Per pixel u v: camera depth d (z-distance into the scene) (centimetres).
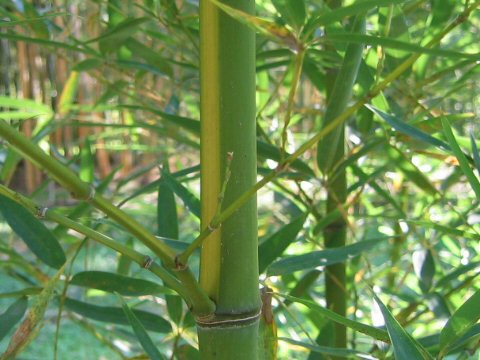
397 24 59
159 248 36
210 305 38
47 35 72
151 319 58
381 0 34
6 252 68
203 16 38
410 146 63
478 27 88
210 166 39
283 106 87
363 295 94
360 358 50
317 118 87
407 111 65
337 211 64
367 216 71
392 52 60
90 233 36
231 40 38
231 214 38
